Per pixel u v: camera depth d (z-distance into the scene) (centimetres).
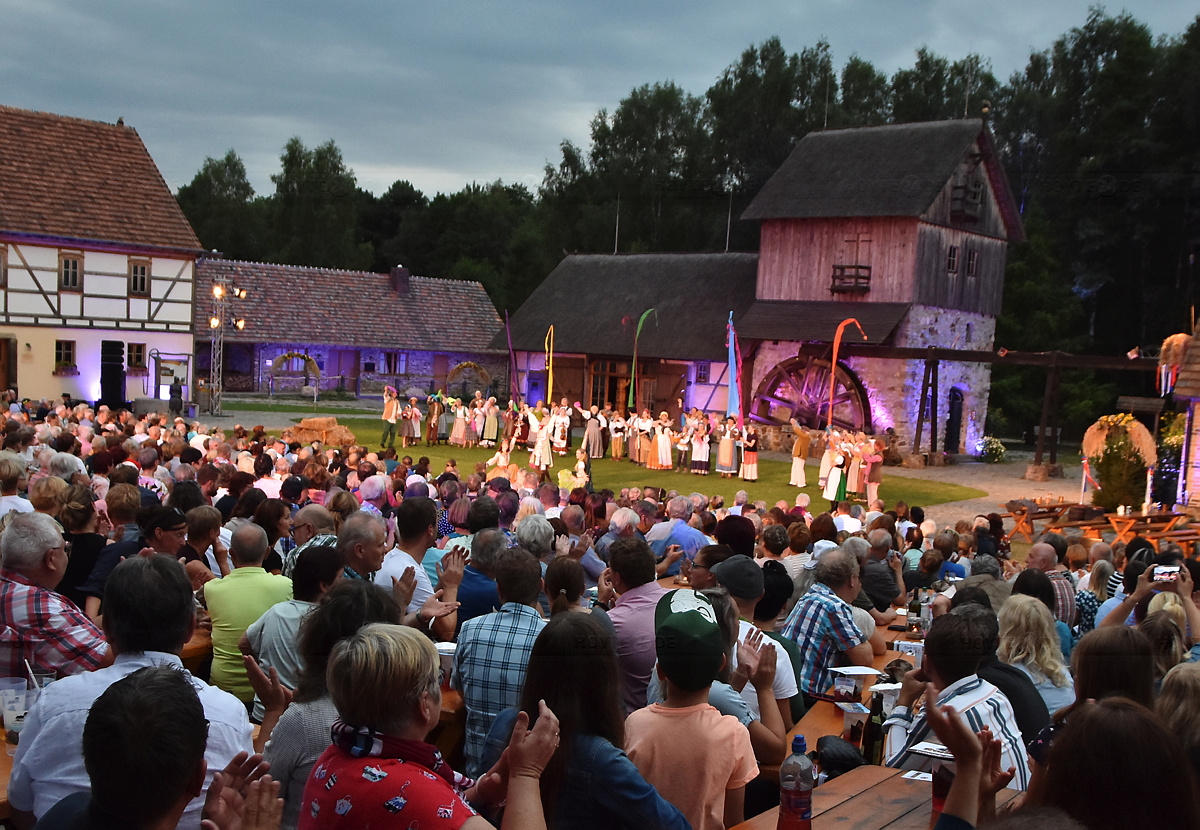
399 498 859
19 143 2239
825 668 438
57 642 354
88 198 2284
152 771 187
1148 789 184
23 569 359
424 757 220
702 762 263
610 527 682
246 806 210
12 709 332
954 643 315
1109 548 667
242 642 386
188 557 528
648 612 375
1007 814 174
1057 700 361
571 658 238
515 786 213
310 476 817
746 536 534
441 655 412
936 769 285
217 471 819
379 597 302
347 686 216
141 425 1232
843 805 281
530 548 508
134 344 2353
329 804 211
